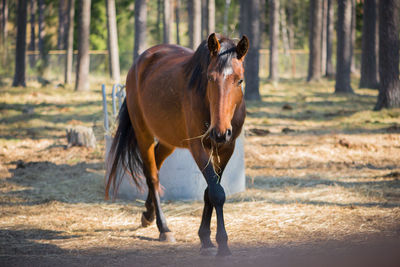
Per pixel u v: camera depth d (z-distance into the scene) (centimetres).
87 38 2941
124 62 5025
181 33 6203
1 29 5738
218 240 507
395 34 1925
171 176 853
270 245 560
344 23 2941
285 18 6988
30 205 818
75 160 1212
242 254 524
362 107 2241
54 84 3356
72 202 841
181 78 553
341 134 1526
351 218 677
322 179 971
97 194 901
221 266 477
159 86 593
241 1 3625
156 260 519
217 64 456
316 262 468
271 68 4106
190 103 521
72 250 566
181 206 807
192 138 526
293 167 1101
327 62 4472
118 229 677
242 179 901
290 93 3066
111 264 507
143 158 669
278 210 748
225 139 443
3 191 916
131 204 831
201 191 864
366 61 3372
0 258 534
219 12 6806
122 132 704
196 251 554
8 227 679
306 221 674
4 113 2053
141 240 616
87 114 2062
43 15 5584
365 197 809
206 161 512
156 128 611
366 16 3328
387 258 465
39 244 594
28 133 1647
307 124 1788
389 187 876
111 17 3306
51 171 1095
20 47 3130
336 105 2372
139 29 2428
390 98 1947
